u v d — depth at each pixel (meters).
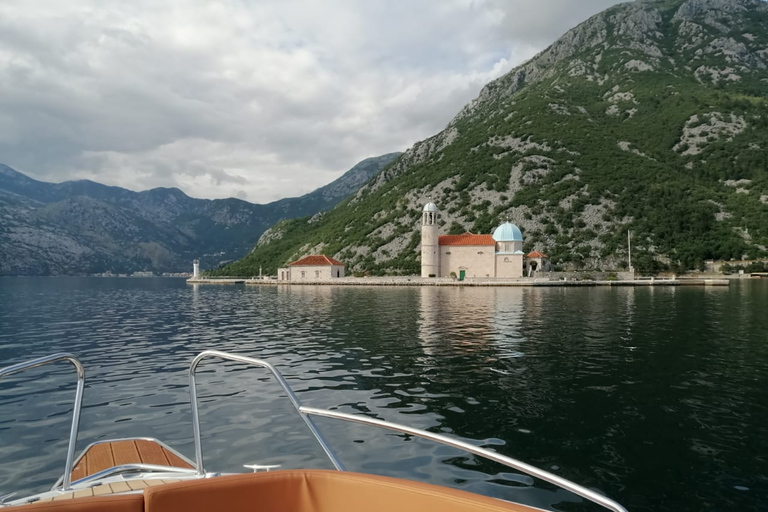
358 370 20.80
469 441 12.68
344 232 156.12
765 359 22.72
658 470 10.98
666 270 113.25
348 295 76.75
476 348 25.84
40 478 10.91
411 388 17.80
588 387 17.83
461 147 182.38
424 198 152.12
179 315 47.19
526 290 85.81
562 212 131.75
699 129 169.12
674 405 15.63
